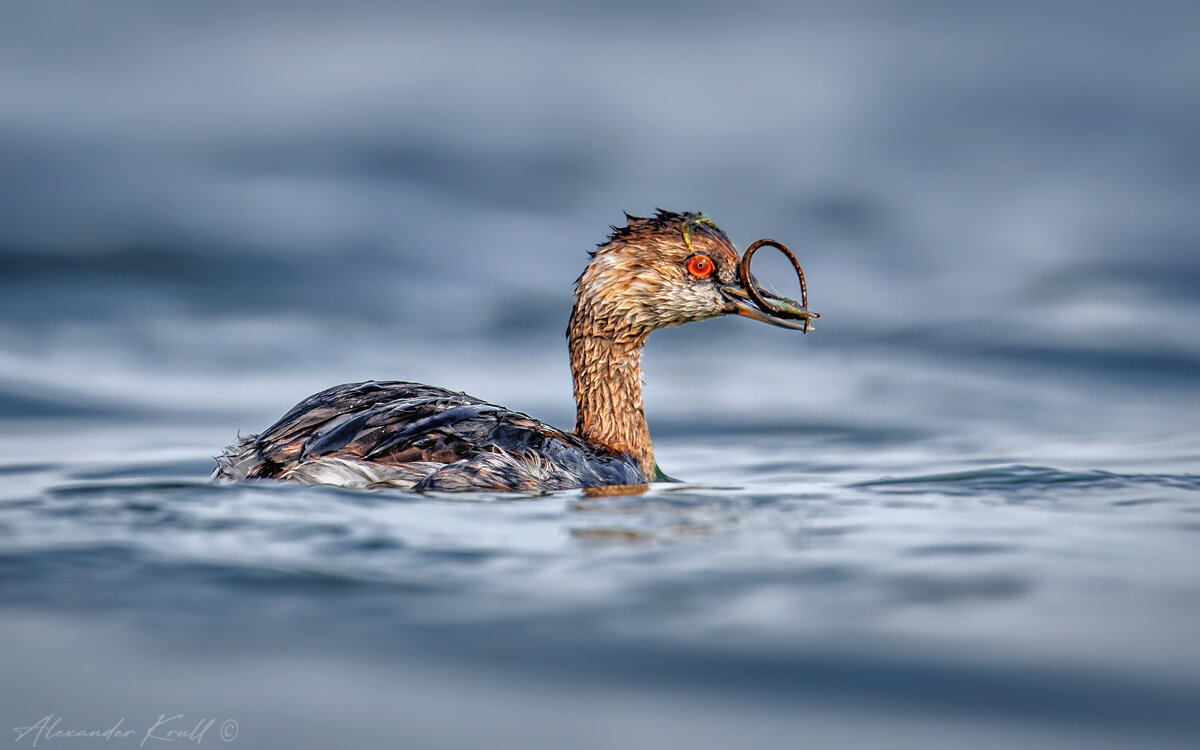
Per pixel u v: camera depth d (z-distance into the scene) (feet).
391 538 25.32
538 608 21.57
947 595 22.57
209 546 24.49
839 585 23.00
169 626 20.72
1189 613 21.77
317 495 28.50
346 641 20.25
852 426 49.70
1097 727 17.97
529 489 30.76
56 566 23.17
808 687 18.97
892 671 19.48
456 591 22.36
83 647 19.97
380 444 31.22
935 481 33.73
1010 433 48.16
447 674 19.26
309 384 53.83
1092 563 24.64
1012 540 26.30
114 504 27.32
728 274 39.17
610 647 20.12
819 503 30.09
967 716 18.25
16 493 32.07
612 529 26.63
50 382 52.29
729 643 20.36
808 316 38.99
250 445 33.06
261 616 21.15
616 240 39.42
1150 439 45.98
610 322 38.96
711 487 32.73
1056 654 20.07
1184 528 27.55
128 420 48.14
